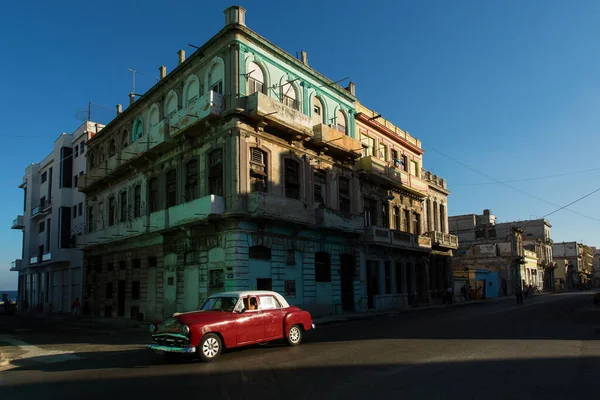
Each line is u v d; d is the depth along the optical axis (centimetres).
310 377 830
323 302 2456
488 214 6631
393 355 1038
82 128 4003
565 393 682
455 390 710
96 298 3262
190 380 848
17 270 5172
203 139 2284
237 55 2178
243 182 2077
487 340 1257
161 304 2466
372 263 3027
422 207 3841
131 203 2902
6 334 1981
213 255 2125
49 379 935
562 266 9719
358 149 2791
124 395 758
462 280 4591
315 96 2666
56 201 4175
